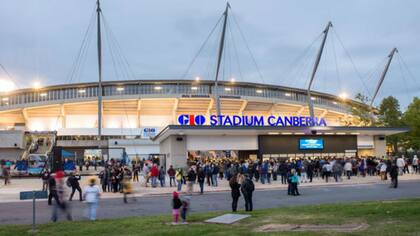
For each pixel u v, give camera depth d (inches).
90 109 3858.3
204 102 3742.6
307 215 591.8
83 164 2171.5
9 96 3752.5
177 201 572.4
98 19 2236.7
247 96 3720.5
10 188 1272.1
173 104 3826.3
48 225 576.7
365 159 1688.0
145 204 879.7
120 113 3964.1
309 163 1414.9
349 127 1894.7
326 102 4259.4
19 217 706.8
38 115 3922.2
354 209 634.2
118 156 2554.1
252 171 1393.9
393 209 614.2
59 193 638.5
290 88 4025.6
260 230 484.1
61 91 3759.8
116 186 1125.1
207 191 1141.7
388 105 2886.3
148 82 3757.4
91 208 636.1
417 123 2711.6
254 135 1861.5
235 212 667.4
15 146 2210.9
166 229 507.8
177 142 1753.2
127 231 506.6
